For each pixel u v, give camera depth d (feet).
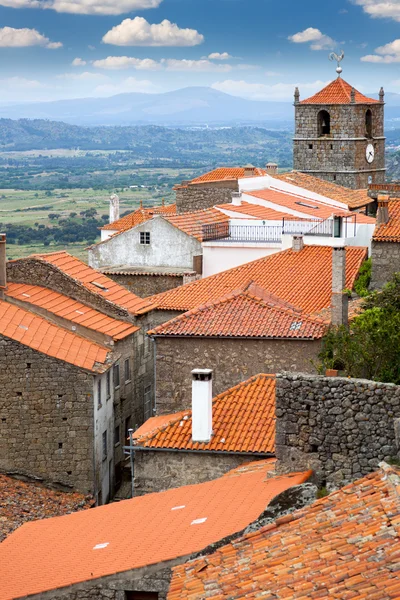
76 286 324.60
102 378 291.99
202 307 266.98
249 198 483.51
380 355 228.63
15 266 323.98
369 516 119.24
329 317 273.75
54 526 178.91
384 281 331.16
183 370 261.24
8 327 287.69
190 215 431.02
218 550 126.52
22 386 282.15
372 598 101.50
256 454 209.05
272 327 256.32
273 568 116.16
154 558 143.13
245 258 401.49
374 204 552.00
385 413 152.35
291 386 156.66
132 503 183.01
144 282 403.54
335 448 154.92
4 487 273.95
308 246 343.67
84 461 281.95
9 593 146.51
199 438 212.43
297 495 136.36
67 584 143.64
